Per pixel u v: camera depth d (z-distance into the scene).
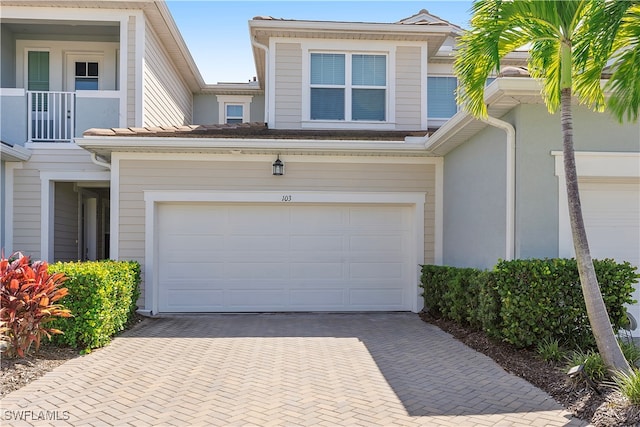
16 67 12.33
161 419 4.54
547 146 7.03
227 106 16.80
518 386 5.40
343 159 10.33
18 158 10.29
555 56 5.96
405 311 10.50
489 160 7.91
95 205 14.24
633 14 5.32
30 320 6.01
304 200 10.27
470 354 6.79
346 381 5.61
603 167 7.11
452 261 9.80
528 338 6.21
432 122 12.67
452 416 4.59
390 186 10.39
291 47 11.80
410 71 11.97
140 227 9.98
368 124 11.80
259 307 10.35
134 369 6.09
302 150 9.91
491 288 6.57
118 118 11.06
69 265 7.37
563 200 7.02
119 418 4.56
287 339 7.80
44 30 12.09
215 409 4.78
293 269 10.44
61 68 12.47
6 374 5.67
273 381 5.62
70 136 11.51
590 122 7.14
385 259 10.55
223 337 7.94
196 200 10.09
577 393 4.91
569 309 6.19
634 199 7.58
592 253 7.47
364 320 9.52
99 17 11.15
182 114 15.29
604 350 5.05
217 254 10.31
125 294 8.20
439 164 10.46
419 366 6.21
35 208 10.63
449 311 8.57
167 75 13.40
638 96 5.73
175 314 10.11
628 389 4.45
